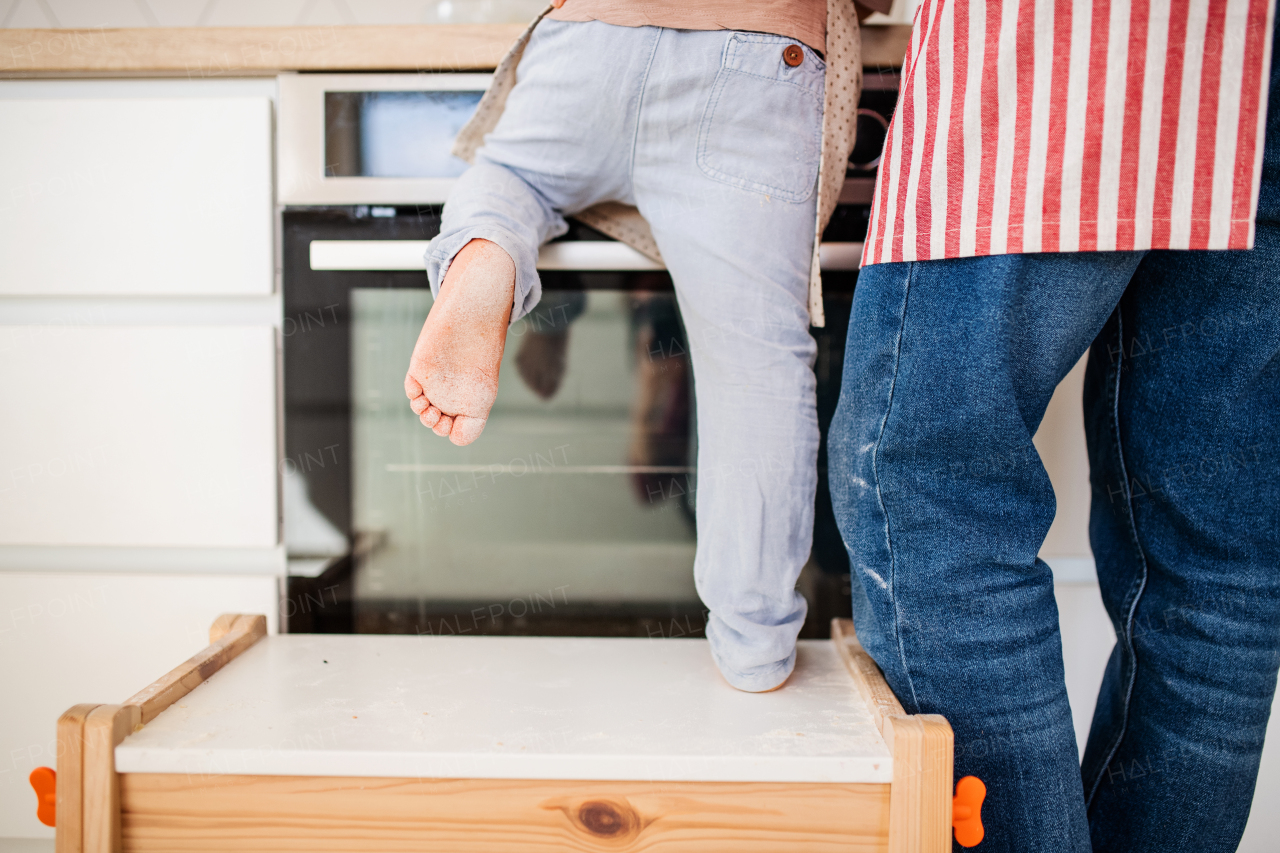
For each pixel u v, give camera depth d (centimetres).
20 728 85
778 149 63
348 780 57
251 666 73
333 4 105
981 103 51
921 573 57
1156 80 48
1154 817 66
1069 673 86
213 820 57
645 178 67
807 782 57
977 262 53
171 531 85
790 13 62
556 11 65
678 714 64
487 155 70
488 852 57
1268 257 58
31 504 84
